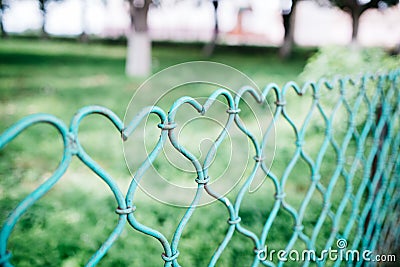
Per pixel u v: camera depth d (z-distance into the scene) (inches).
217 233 126.6
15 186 166.6
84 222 134.8
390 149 119.8
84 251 118.4
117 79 481.1
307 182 161.3
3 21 1213.1
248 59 834.2
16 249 118.0
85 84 440.1
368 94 134.3
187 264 110.4
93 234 127.2
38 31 1301.7
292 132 179.3
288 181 161.8
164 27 1396.4
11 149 211.5
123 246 120.3
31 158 201.3
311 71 193.0
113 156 203.5
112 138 233.1
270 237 123.6
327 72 186.7
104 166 189.3
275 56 926.4
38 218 135.9
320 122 164.6
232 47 992.9
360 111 151.3
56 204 147.4
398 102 112.2
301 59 832.9
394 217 121.0
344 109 159.0
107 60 701.9
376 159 104.7
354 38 764.0
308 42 1238.9
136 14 510.3
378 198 106.5
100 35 1279.5
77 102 340.2
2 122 273.9
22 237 124.1
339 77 84.7
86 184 167.6
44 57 711.1
